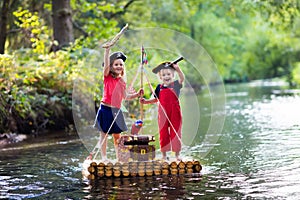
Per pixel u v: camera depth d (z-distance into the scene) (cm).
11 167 830
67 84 1398
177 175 724
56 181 717
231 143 993
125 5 2017
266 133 1116
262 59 4991
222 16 3816
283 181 667
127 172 722
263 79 5062
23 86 1266
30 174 770
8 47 1659
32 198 632
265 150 898
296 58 4709
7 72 1228
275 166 761
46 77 1384
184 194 623
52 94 1386
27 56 1373
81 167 815
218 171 743
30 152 984
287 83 3903
